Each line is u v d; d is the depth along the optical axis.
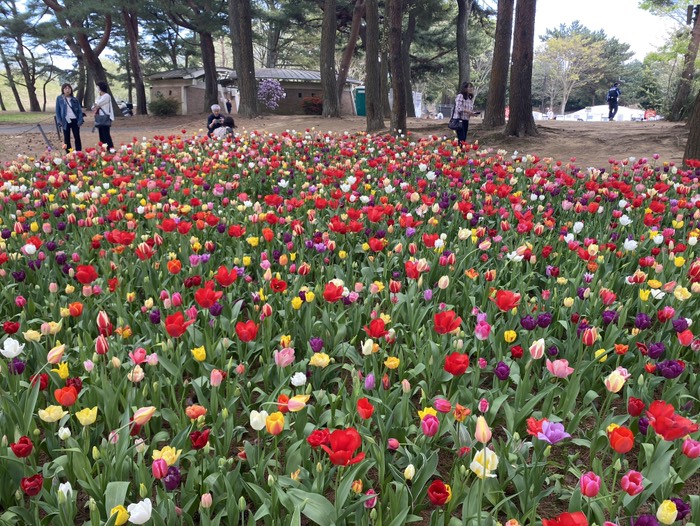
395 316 4.03
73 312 3.39
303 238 5.57
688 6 27.64
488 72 74.44
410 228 5.14
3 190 7.34
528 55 16.50
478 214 6.48
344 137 14.48
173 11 32.28
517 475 2.61
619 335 3.74
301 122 25.86
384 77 28.33
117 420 2.92
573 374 3.15
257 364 3.89
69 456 2.65
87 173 9.58
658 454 2.53
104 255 4.98
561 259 5.50
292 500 2.27
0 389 2.82
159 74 44.41
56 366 3.24
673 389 3.11
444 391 3.34
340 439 2.00
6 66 57.47
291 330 3.96
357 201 7.18
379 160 9.76
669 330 3.78
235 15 28.19
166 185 7.31
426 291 3.86
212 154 11.67
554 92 85.62
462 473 2.51
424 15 36.09
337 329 3.94
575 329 3.78
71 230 6.27
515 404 3.06
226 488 2.43
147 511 1.99
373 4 19.88
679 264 4.51
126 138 23.05
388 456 2.75
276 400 3.01
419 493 2.53
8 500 2.53
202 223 5.21
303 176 9.02
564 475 2.97
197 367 3.62
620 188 6.66
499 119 18.62
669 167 9.75
